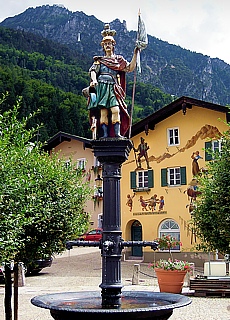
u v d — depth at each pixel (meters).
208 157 27.47
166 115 29.34
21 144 9.81
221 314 12.66
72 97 69.44
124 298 6.41
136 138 30.58
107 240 6.11
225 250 14.42
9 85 64.19
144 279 21.05
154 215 29.22
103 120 6.77
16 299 9.91
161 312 5.11
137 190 29.91
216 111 27.53
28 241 10.26
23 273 19.59
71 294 6.45
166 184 28.91
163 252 28.27
